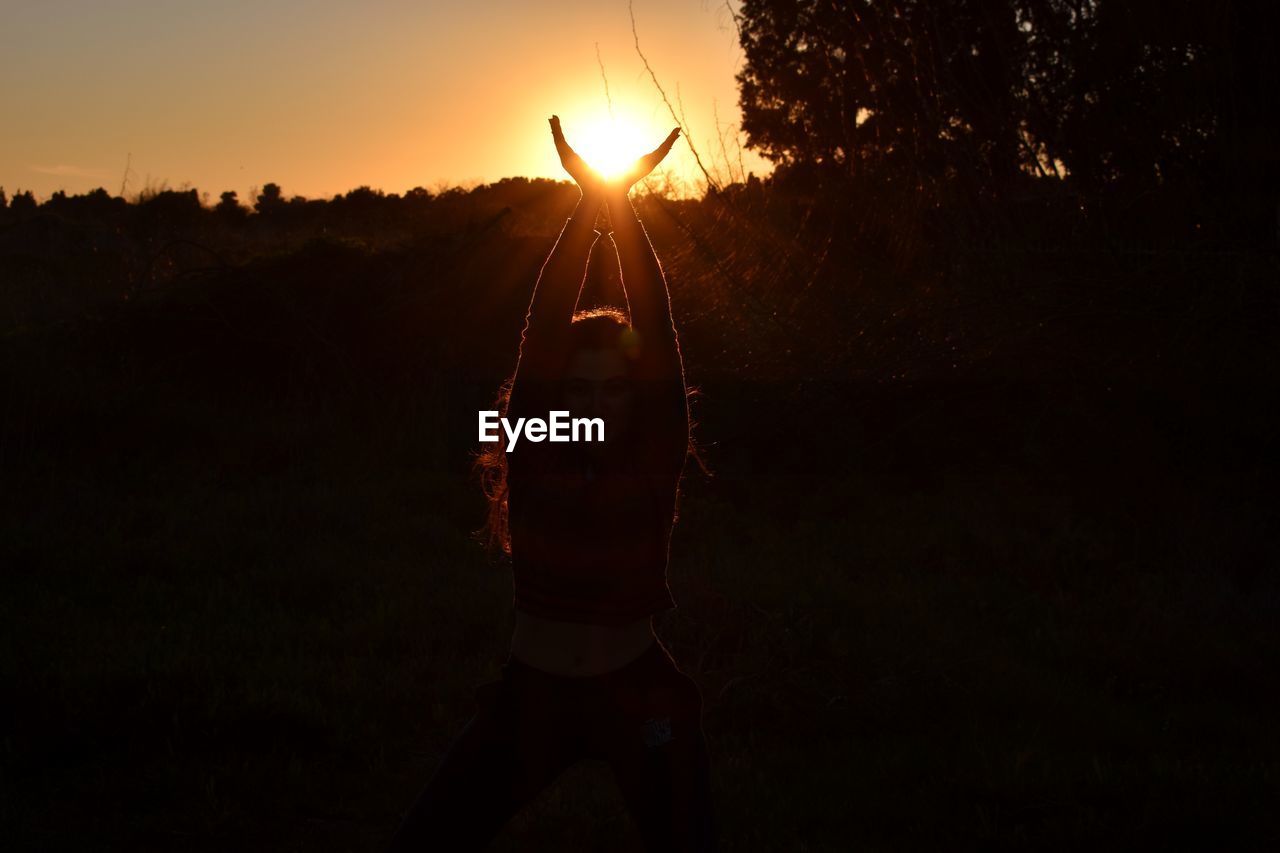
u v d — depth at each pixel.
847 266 11.95
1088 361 9.94
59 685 5.39
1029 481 9.86
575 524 2.90
